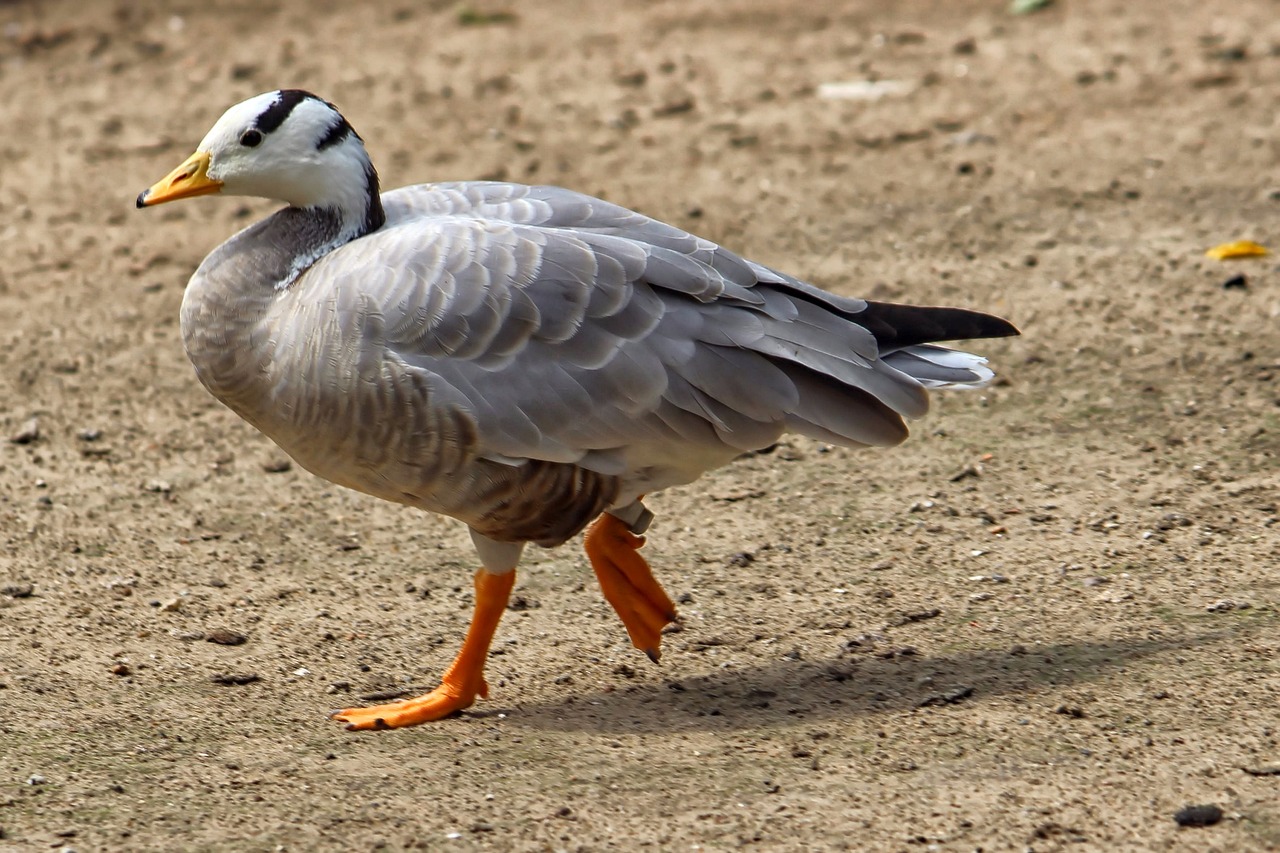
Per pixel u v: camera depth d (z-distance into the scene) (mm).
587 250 9555
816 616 10727
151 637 10742
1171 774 8367
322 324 9320
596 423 9367
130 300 16828
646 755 8977
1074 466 12633
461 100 22750
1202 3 25875
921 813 8148
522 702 9828
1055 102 21484
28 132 22078
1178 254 16453
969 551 11469
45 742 9242
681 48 24969
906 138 20484
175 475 13328
